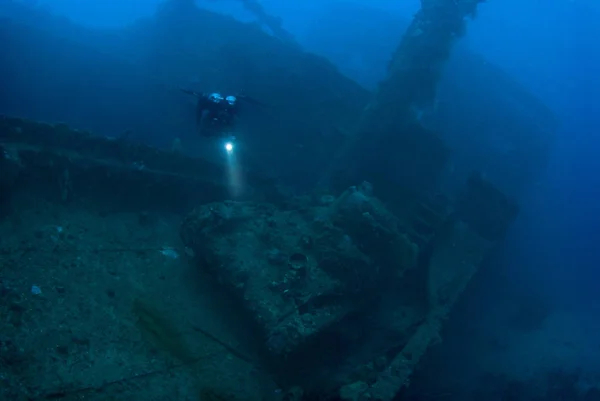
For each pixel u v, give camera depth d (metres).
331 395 5.11
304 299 5.34
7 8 12.93
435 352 7.63
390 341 6.63
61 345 4.09
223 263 5.68
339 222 6.33
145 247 6.32
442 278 7.73
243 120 11.20
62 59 10.95
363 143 8.68
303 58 11.54
